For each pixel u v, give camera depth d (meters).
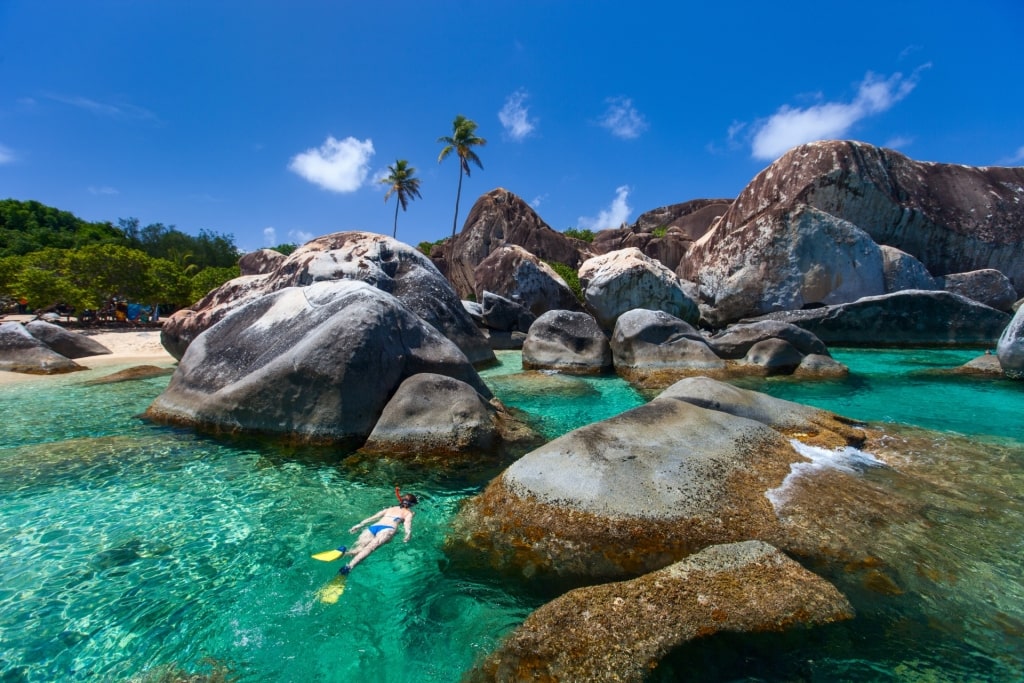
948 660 3.10
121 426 8.27
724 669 3.01
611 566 4.10
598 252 39.31
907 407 9.84
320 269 15.32
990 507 4.88
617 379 13.09
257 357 8.40
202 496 5.71
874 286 20.98
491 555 4.43
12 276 30.02
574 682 2.94
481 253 35.91
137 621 3.66
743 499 4.66
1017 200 23.05
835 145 22.94
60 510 5.33
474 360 14.90
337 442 7.27
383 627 3.62
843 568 3.94
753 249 22.14
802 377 12.55
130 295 30.66
